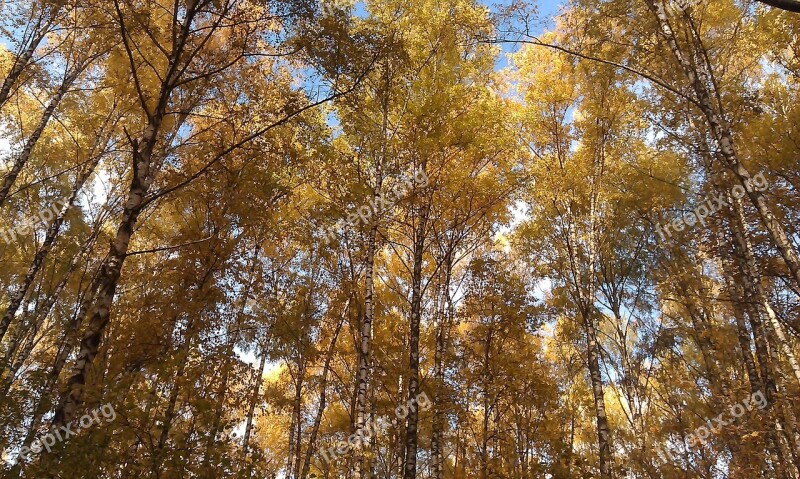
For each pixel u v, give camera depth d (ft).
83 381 16.69
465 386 31.48
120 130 36.42
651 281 37.96
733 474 22.50
